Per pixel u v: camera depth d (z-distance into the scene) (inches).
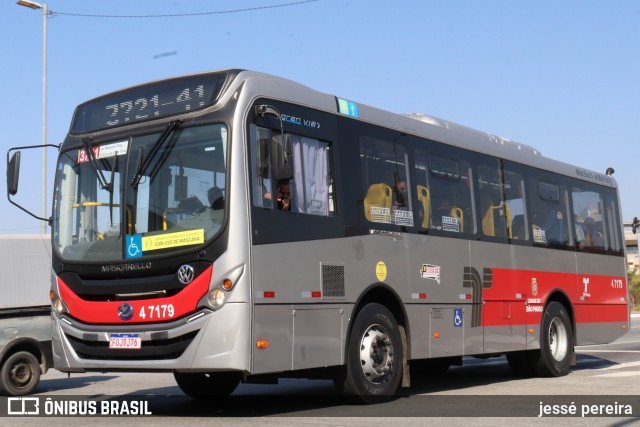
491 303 491.5
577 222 603.8
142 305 341.4
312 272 365.1
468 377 566.6
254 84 357.1
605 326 622.5
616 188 675.4
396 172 431.2
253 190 343.0
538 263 545.3
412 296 425.7
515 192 535.5
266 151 354.3
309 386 516.7
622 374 558.9
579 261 597.0
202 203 340.8
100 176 370.3
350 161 400.2
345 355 380.2
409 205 434.9
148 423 339.6
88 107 391.2
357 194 399.5
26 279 623.5
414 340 423.8
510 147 541.6
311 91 389.7
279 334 344.5
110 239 358.9
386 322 405.4
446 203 465.7
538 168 566.6
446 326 449.4
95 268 357.7
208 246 333.1
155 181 354.0
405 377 416.2
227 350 327.0
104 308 350.9
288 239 354.6
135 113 372.8
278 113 349.7
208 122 348.8
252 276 334.6
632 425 325.7
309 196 371.9
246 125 346.6
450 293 455.5
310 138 380.5
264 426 321.4
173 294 337.4
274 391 484.4
